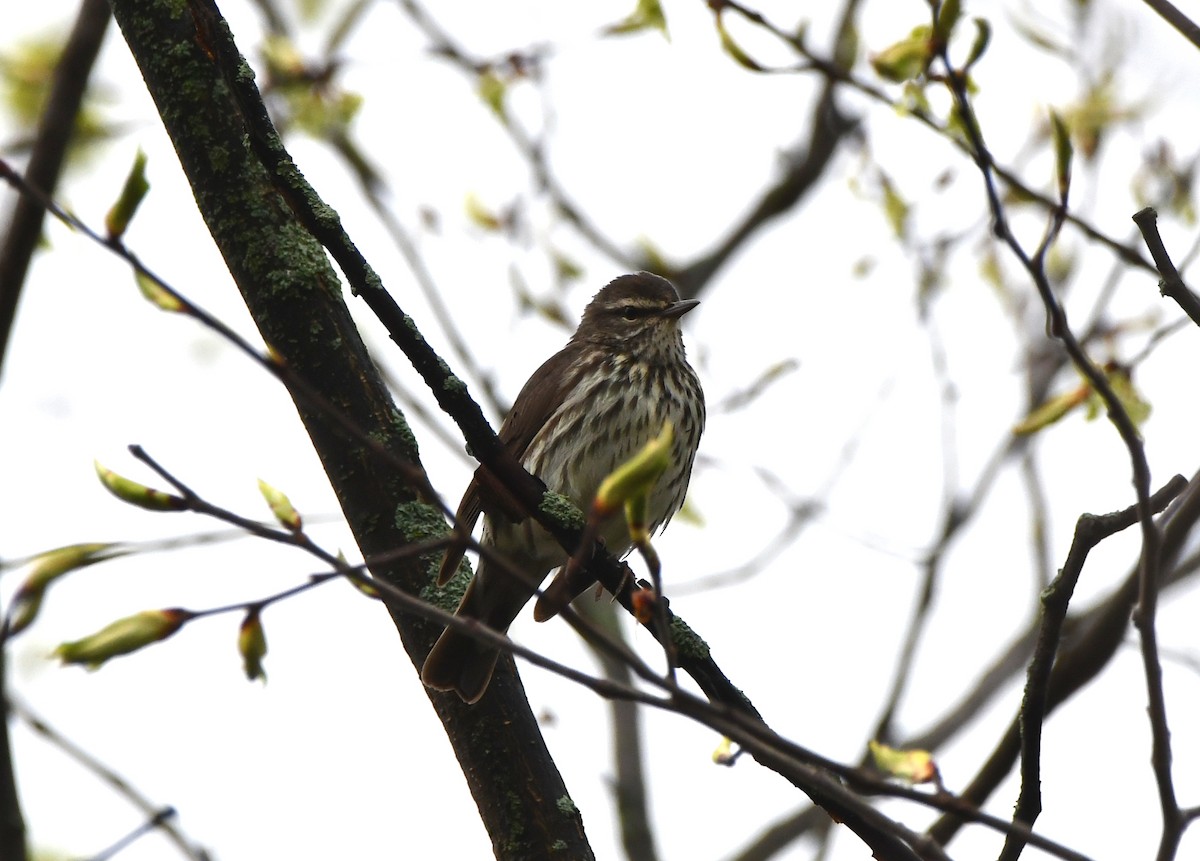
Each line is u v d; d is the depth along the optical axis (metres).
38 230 11.88
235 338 6.74
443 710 10.13
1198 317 8.62
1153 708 7.50
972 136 8.27
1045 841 7.01
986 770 11.54
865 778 6.98
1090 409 10.88
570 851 9.81
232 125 9.91
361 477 9.96
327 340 9.95
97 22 12.30
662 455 6.96
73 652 6.91
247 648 7.16
